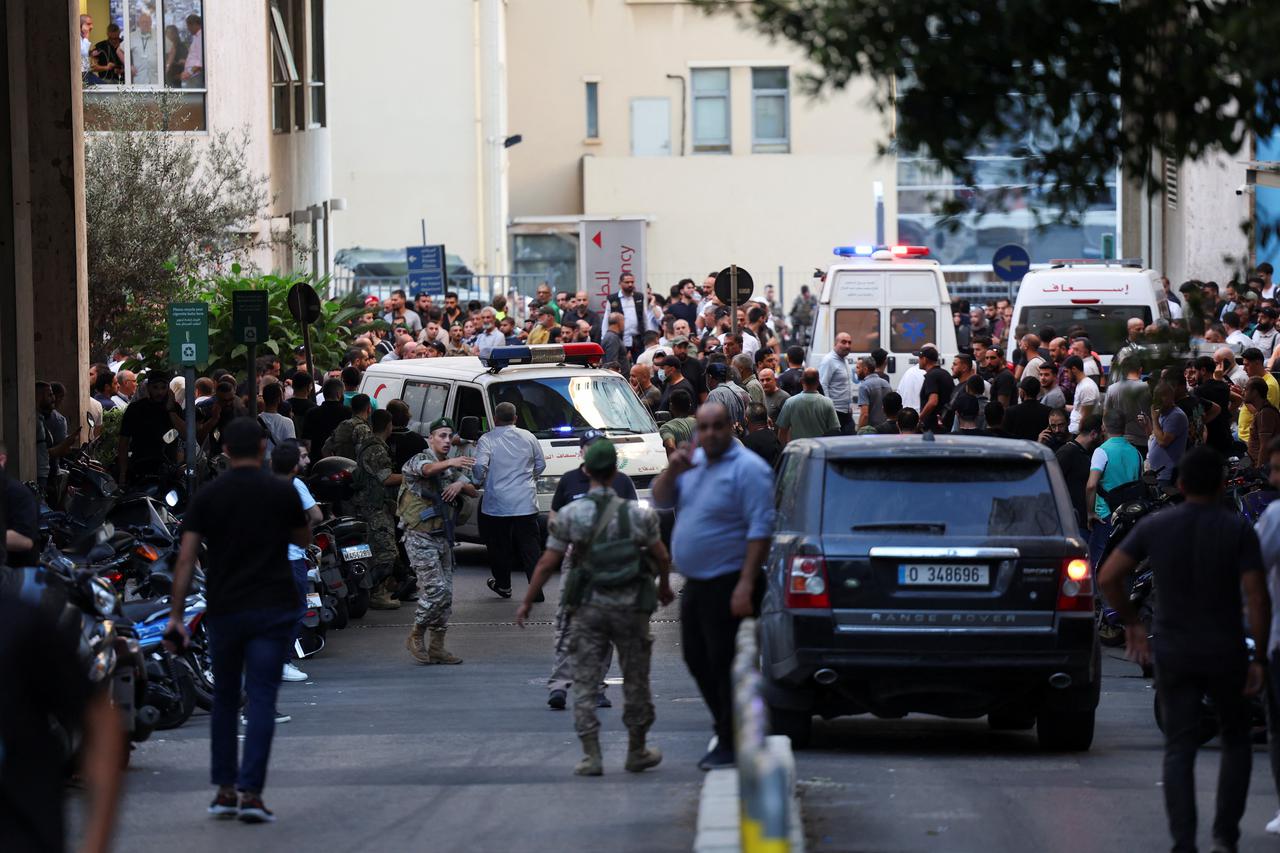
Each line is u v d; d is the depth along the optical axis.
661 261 91.19
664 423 30.77
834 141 93.50
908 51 10.13
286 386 38.62
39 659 6.65
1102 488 24.47
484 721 18.83
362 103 84.06
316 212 63.16
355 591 27.89
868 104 10.57
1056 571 15.68
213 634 13.90
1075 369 32.19
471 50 84.00
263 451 14.17
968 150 10.57
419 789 14.95
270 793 14.88
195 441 27.02
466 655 24.36
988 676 15.65
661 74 94.06
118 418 36.34
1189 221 51.84
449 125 84.31
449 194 84.50
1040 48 10.30
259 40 52.12
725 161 90.81
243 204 46.94
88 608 14.71
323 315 45.28
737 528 14.82
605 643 15.68
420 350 42.81
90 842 6.54
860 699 15.95
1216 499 12.12
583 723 15.48
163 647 18.16
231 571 13.82
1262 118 10.32
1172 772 11.80
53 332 35.22
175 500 23.98
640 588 15.39
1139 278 42.31
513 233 90.69
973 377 30.11
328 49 83.94
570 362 34.31
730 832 11.59
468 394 33.22
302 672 22.50
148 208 44.56
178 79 51.50
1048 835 12.89
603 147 94.25
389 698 20.66
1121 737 17.70
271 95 57.69
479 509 29.44
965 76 10.05
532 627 26.81
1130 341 11.66
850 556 15.70
